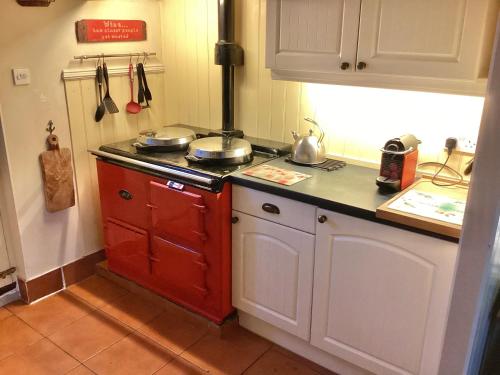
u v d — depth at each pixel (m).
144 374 2.22
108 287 2.95
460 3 1.66
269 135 2.77
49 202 2.68
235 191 2.25
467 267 1.25
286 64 2.20
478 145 1.16
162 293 2.72
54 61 2.57
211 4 2.79
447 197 1.94
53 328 2.55
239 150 2.40
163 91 3.21
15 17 2.36
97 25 2.71
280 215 2.12
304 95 2.55
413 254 1.77
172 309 2.67
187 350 2.39
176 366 2.28
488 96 1.12
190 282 2.49
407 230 1.76
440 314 1.76
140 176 2.54
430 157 2.22
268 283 2.28
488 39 1.69
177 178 2.37
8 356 2.33
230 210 2.30
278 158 2.53
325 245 2.01
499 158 1.13
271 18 2.18
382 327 1.95
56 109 2.63
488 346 1.50
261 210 2.18
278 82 2.63
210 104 3.01
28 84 2.48
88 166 2.88
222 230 2.28
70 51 2.63
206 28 2.86
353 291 1.99
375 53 1.92
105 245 2.96
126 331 2.53
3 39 2.34
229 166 2.37
